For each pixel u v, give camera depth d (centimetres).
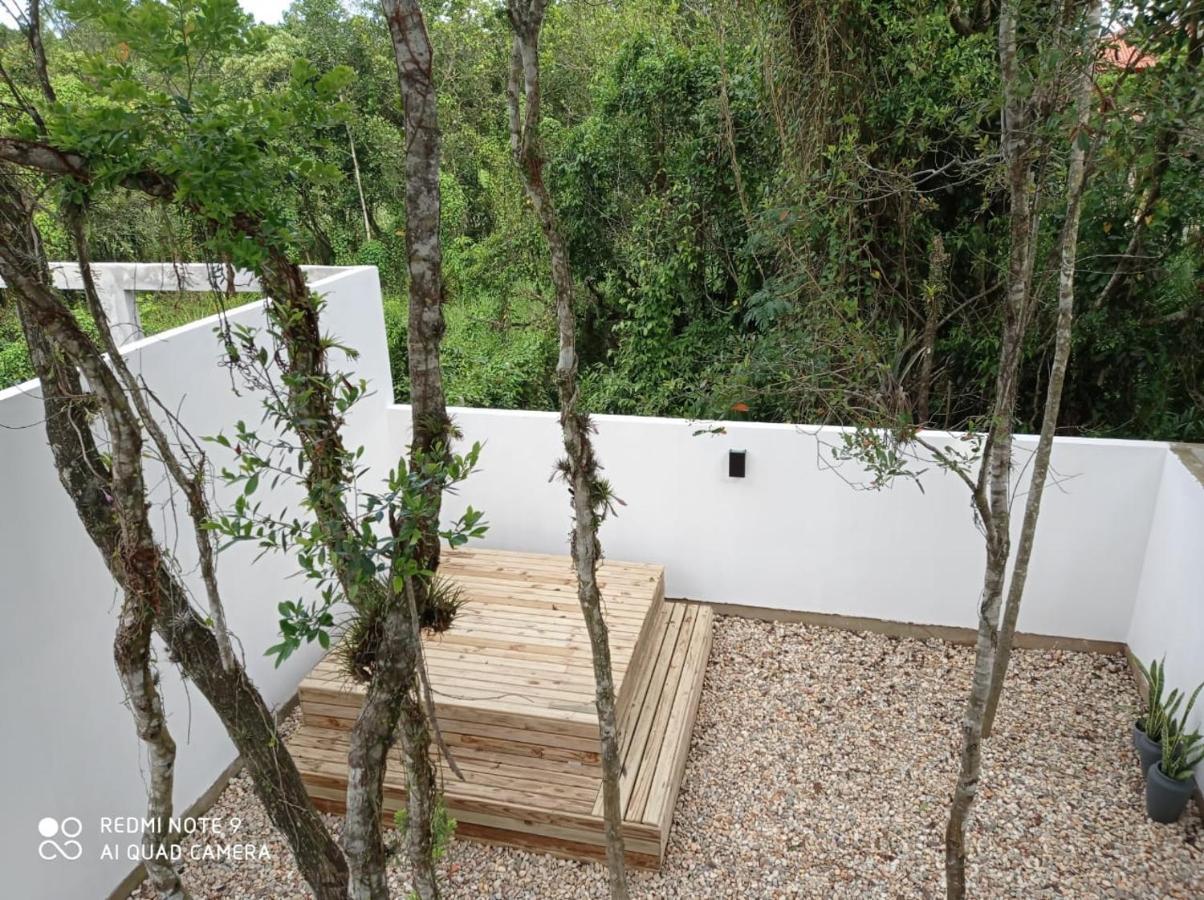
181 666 259
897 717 446
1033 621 498
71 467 261
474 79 1336
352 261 1411
